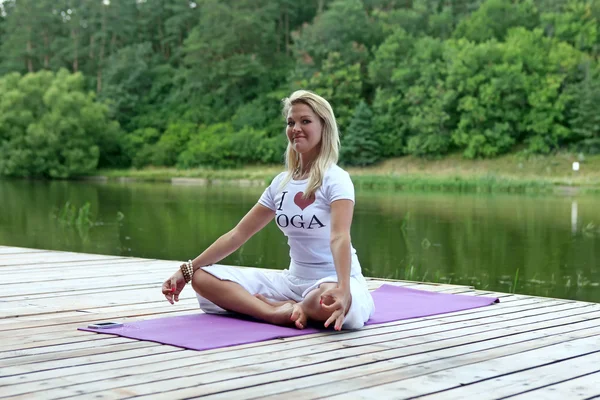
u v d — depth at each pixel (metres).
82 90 48.62
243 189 31.39
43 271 5.55
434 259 10.40
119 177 43.28
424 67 41.62
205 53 51.19
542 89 38.50
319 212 3.37
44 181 41.53
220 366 2.65
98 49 56.00
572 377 2.55
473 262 10.10
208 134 46.19
